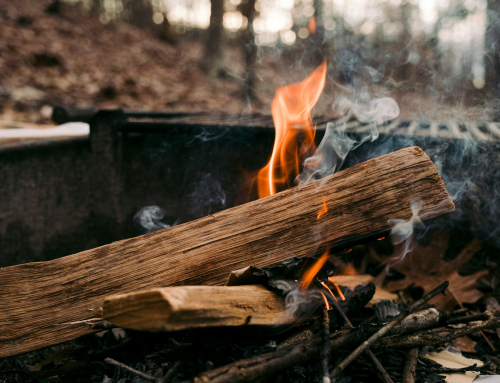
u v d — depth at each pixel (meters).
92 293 1.25
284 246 1.22
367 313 1.62
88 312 1.23
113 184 2.45
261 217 1.25
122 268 1.25
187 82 8.48
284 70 9.59
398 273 2.08
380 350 1.26
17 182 2.14
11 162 2.10
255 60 7.32
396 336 1.26
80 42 8.09
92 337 1.49
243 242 1.23
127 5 11.36
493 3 5.55
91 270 1.26
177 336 1.28
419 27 9.47
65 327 1.24
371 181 1.22
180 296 0.85
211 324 0.91
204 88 8.41
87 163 2.44
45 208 2.30
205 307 0.90
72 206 2.42
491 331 1.67
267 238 1.23
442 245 2.07
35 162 2.22
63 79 6.36
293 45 10.15
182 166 2.42
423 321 1.30
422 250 2.09
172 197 2.46
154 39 10.55
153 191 2.46
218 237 1.24
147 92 7.29
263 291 1.08
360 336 1.18
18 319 1.23
